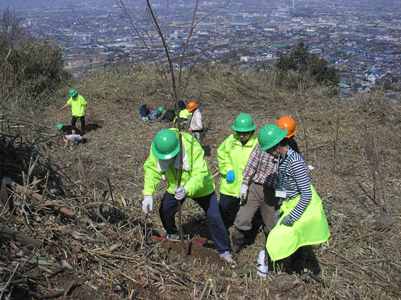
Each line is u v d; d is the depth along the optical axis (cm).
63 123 1079
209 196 472
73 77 1425
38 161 505
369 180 726
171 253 465
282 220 429
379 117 1009
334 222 583
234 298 409
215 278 431
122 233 454
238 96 1199
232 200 540
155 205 625
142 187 706
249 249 533
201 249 486
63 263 386
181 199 433
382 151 832
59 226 421
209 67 1305
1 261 356
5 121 601
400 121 988
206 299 399
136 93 1245
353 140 891
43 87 1312
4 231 378
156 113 1093
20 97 1153
